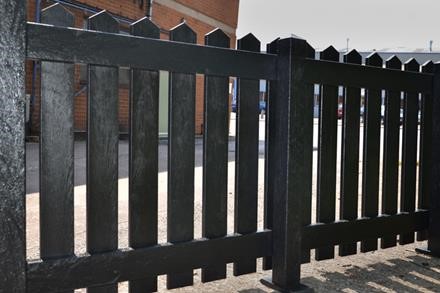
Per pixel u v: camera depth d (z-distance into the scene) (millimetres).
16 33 1838
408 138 3332
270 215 2713
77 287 2086
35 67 8242
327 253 3004
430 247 3389
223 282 2779
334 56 2859
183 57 2299
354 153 3062
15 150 1861
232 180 5930
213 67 2402
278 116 2619
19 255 1907
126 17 10250
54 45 1950
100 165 2152
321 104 2895
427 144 3430
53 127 2020
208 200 2506
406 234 3393
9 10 1816
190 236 2447
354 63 2971
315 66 2705
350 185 3055
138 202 2275
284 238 2596
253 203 2664
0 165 1833
